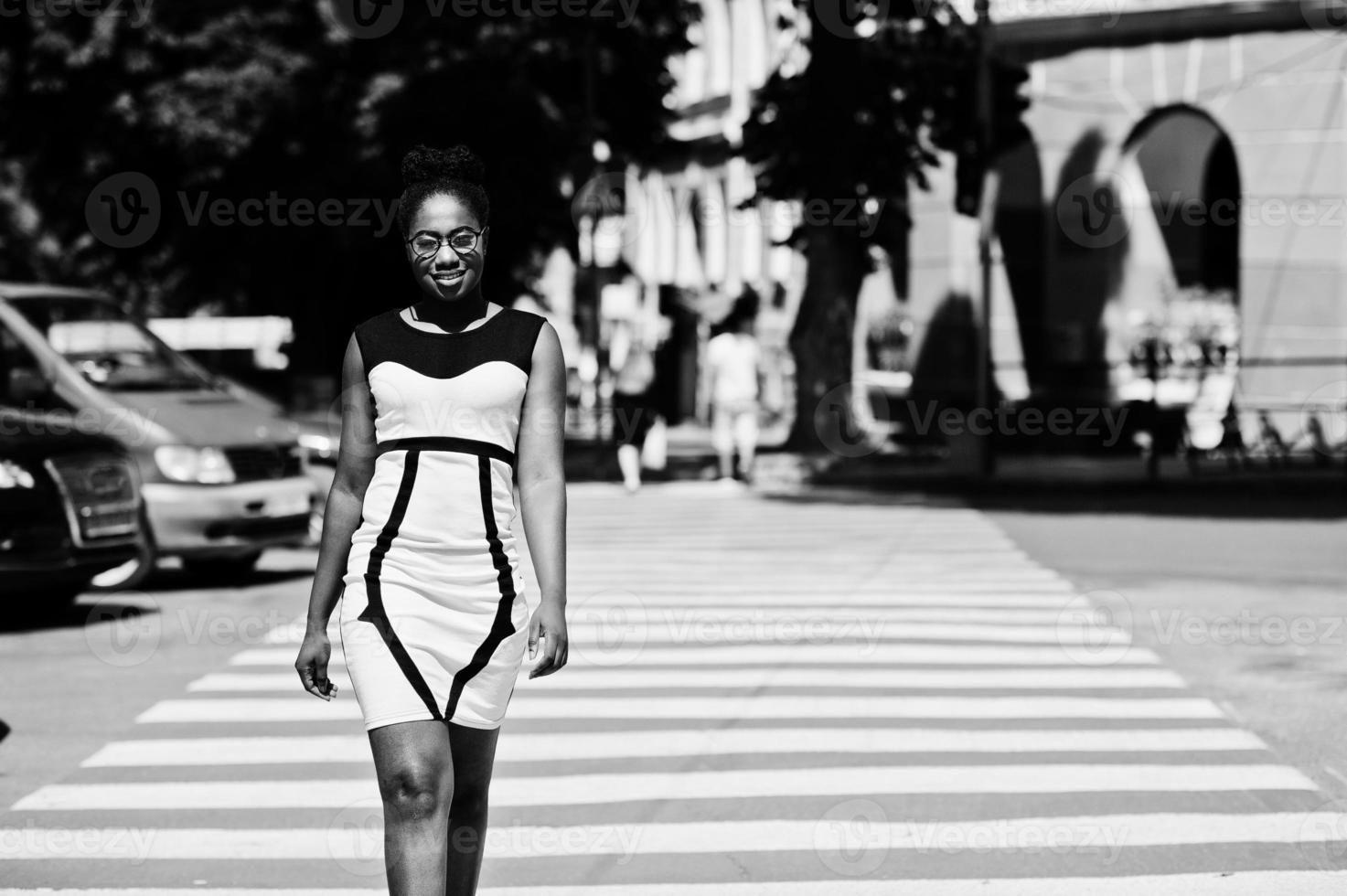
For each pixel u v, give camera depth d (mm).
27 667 11258
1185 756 8484
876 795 7723
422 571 4516
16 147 27953
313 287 30016
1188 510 22328
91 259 30000
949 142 27609
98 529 12891
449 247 4613
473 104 28047
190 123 26922
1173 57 31797
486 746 4648
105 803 7695
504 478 4602
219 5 27453
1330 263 30797
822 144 27312
